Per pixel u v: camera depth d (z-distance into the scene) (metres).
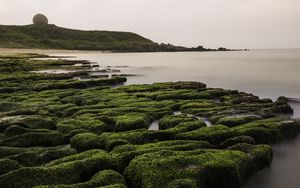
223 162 14.55
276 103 30.83
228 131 19.98
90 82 48.25
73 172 13.61
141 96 34.22
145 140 19.22
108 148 17.61
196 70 81.25
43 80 48.41
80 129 20.36
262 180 16.06
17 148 16.97
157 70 80.31
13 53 122.81
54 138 19.22
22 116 22.41
